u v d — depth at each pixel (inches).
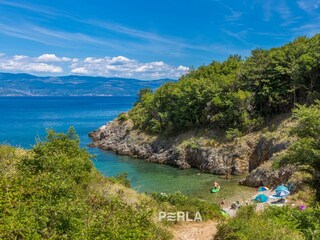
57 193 426.6
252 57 2647.6
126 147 2979.8
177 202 1019.9
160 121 2935.5
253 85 2481.5
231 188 1801.2
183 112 2706.7
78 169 634.2
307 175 1373.0
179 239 710.5
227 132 2330.2
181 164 2416.3
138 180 2048.5
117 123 3464.6
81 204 431.2
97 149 3198.8
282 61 2390.5
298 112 1293.1
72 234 358.3
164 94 2984.7
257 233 599.2
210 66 3518.7
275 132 2128.4
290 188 1418.6
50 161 546.3
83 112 7588.6
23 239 335.6
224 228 668.7
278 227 632.4
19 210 367.9
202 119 2630.4
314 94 2192.4
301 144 1226.0
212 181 1991.9
